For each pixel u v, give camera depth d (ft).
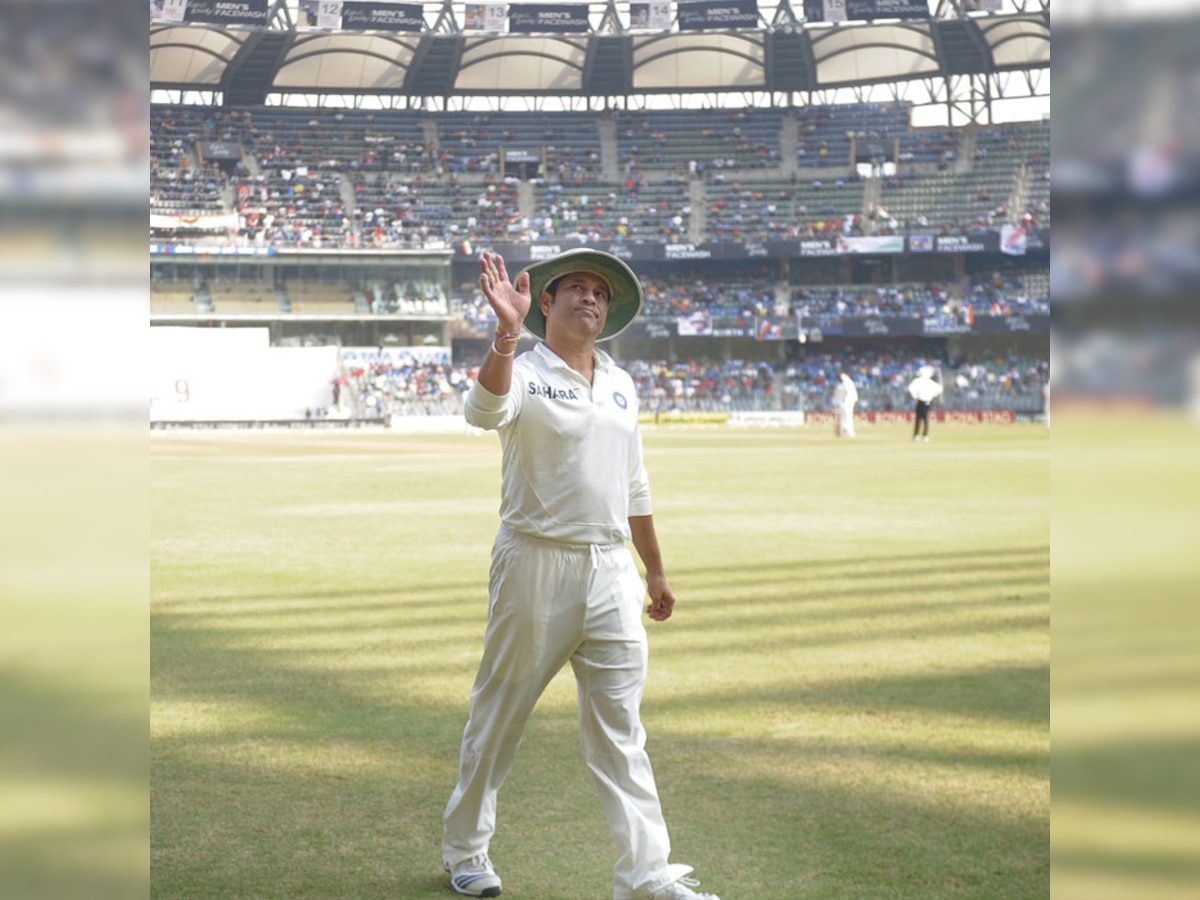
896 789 14.44
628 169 198.29
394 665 22.08
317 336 169.27
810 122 203.21
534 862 12.38
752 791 14.44
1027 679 20.62
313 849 12.59
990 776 14.96
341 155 194.49
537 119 204.54
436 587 31.14
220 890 11.37
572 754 16.47
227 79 194.59
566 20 194.18
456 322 175.42
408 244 176.76
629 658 11.85
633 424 12.36
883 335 177.88
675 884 11.07
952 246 174.60
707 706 18.88
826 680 20.67
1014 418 162.91
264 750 16.44
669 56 204.23
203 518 47.60
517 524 11.78
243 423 156.25
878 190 193.36
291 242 172.55
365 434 141.08
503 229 187.42
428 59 200.64
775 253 178.50
